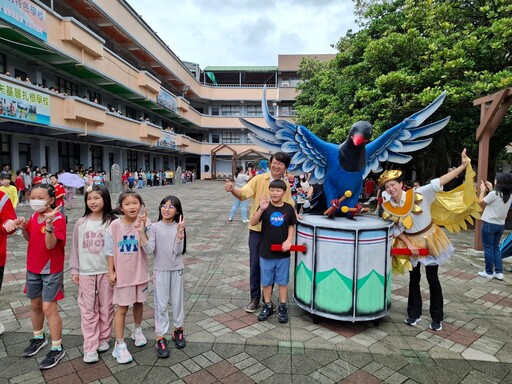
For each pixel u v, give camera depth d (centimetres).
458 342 324
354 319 335
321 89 1859
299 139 359
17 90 1149
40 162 1603
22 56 1452
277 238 356
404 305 411
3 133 1425
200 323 357
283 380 264
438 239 346
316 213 414
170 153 3425
